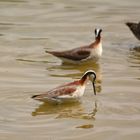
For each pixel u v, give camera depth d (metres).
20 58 25.05
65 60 24.61
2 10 33.66
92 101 19.72
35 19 31.77
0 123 17.59
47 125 17.59
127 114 18.47
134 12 33.38
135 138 16.72
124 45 27.66
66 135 16.86
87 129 17.34
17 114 18.38
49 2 35.56
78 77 22.58
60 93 19.34
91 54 24.80
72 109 19.05
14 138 16.53
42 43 27.36
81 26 30.48
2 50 26.14
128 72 23.23
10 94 20.11
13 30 29.61
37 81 21.81
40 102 19.41
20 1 35.78
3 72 22.95
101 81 22.03
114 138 16.72
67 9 33.88
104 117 18.28
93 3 35.28
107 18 32.16
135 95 20.28
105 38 28.86
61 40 27.91
